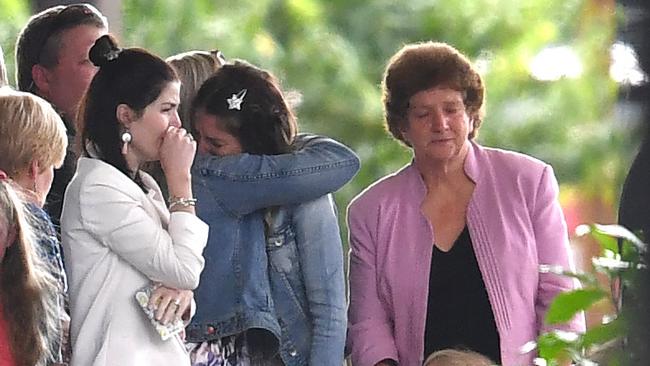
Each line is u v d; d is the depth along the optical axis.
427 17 27.86
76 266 10.40
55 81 12.61
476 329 11.86
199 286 11.18
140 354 10.23
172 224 10.42
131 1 26.52
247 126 11.38
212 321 11.16
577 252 13.27
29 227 10.00
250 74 11.51
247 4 27.14
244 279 11.22
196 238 10.41
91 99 10.63
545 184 12.20
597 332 6.80
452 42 27.69
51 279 10.10
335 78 27.05
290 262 11.45
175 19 26.56
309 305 11.44
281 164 11.27
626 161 6.21
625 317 6.26
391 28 27.89
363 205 12.38
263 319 11.16
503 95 26.64
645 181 6.05
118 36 17.91
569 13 26.97
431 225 12.12
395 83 12.14
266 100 11.45
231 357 11.20
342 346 11.45
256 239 11.34
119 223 10.25
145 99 10.52
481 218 12.02
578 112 25.84
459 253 12.02
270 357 11.31
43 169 10.48
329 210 11.55
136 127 10.55
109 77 10.60
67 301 10.68
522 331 11.84
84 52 12.54
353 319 12.23
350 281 12.35
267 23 27.34
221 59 12.10
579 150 24.92
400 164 26.47
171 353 10.39
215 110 11.36
